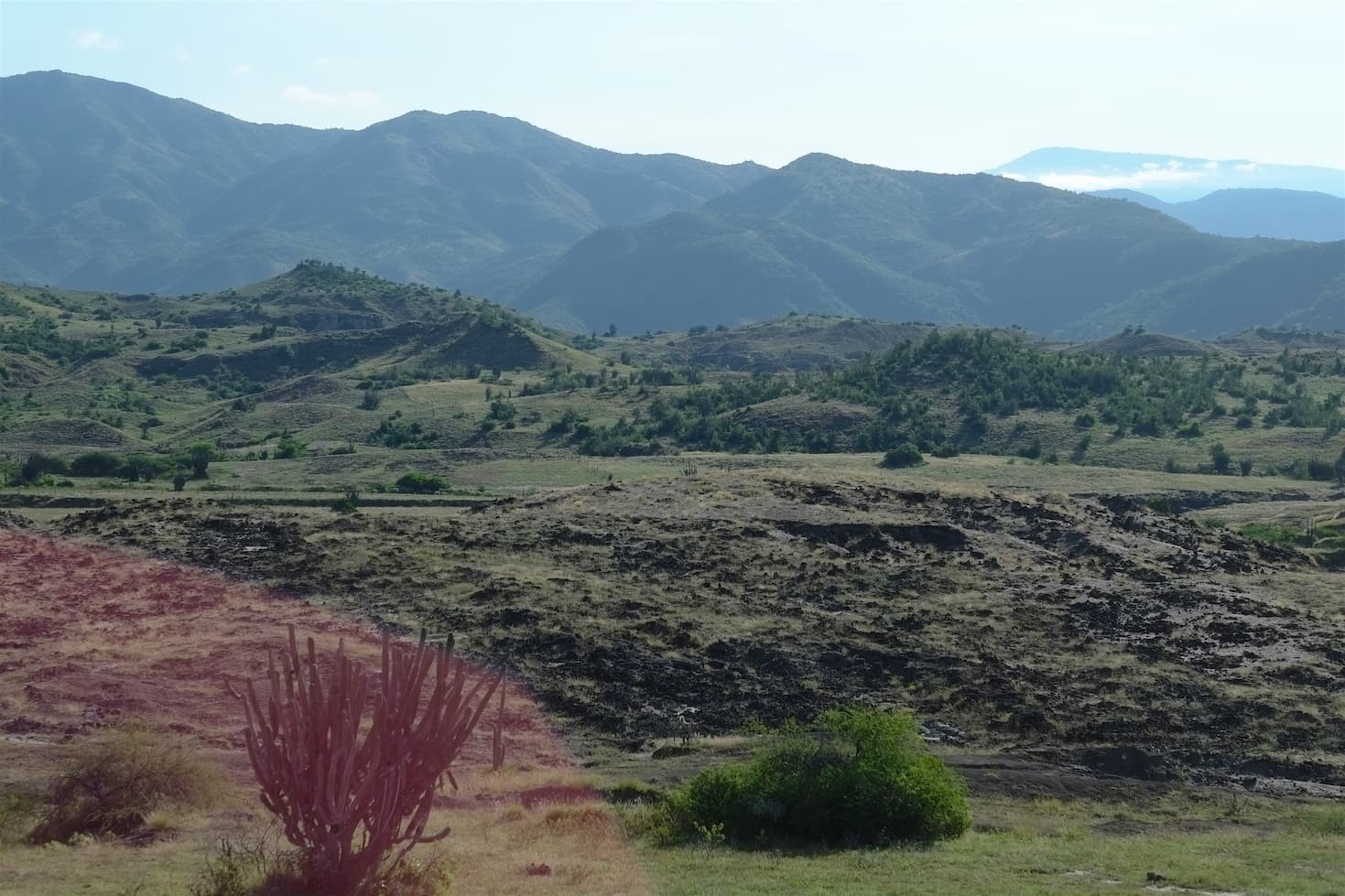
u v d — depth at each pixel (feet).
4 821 76.74
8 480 373.61
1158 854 81.05
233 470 463.42
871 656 142.51
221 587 157.58
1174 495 403.54
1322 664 146.20
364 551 174.40
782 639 147.33
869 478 237.86
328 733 50.75
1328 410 575.38
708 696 129.70
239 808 83.71
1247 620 164.86
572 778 94.94
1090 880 71.46
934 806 84.84
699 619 152.97
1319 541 278.05
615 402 652.89
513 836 78.02
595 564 175.22
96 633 135.74
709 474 239.91
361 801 50.67
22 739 98.99
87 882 63.67
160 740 86.53
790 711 126.31
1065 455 514.68
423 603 154.30
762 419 574.97
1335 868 78.13
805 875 70.59
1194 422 558.97
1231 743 121.80
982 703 130.21
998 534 202.59
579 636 142.20
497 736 51.37
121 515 198.08
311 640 50.80
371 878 51.13
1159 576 186.39
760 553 183.11
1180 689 135.74
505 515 203.92
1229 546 219.20
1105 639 154.40
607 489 225.76
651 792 92.48
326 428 613.93
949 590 171.63
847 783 84.58
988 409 582.76
